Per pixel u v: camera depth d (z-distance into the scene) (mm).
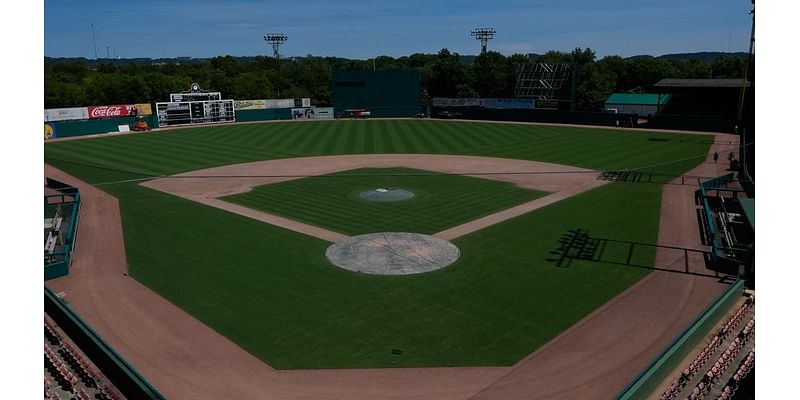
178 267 25844
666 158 54281
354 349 18438
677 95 93688
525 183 43281
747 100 79500
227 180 44938
